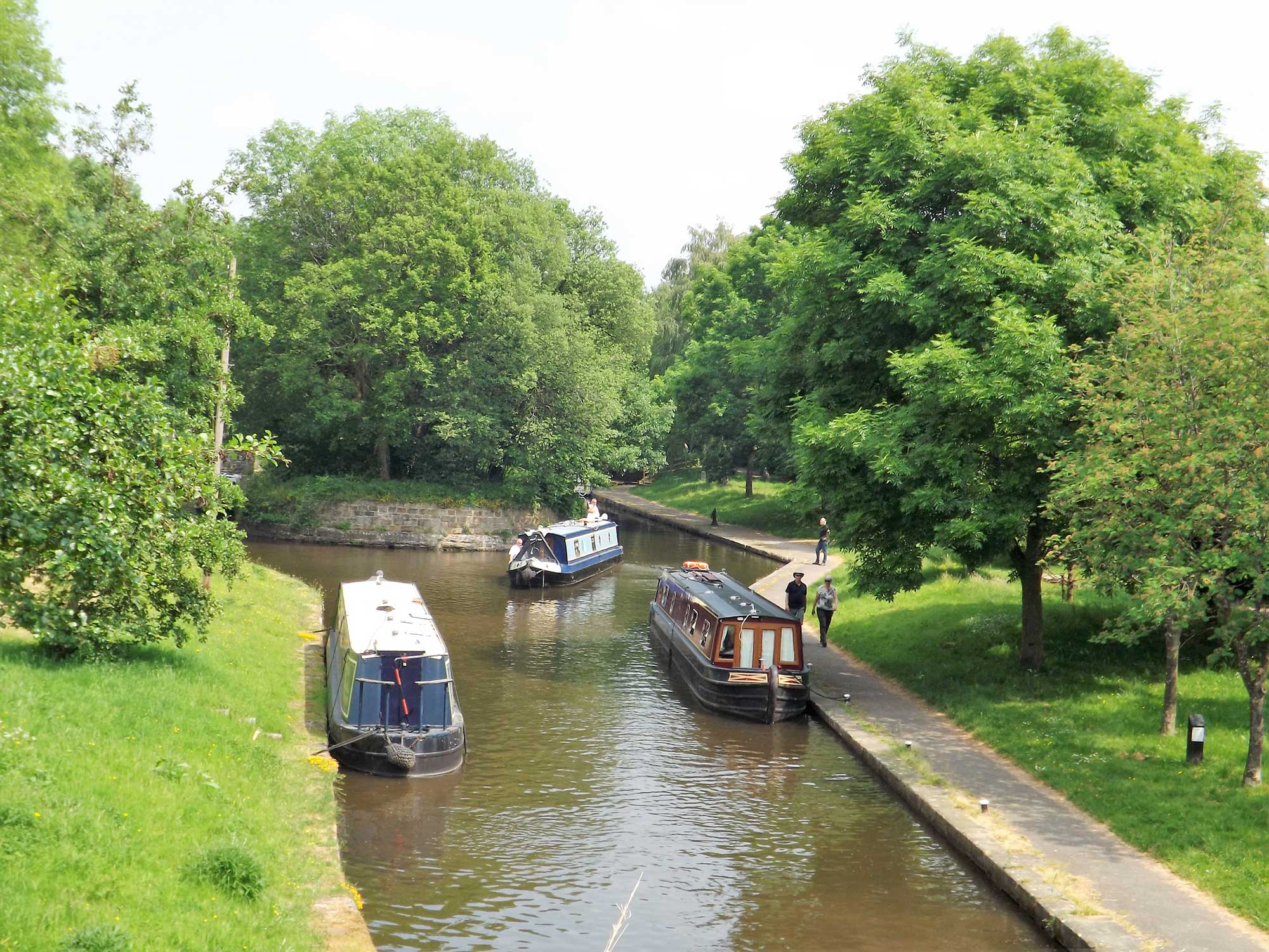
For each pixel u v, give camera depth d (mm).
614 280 63844
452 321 51094
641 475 98125
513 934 12688
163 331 25125
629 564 49969
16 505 14945
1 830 9945
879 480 21875
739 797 17969
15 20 33938
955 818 15906
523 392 53938
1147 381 16500
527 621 34719
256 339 51938
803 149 25844
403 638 20109
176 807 12172
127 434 16875
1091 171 22078
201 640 19375
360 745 18172
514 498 55750
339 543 53156
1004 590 32469
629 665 28469
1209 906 12617
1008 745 19344
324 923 11148
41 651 16422
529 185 63438
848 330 23828
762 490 75000
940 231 21844
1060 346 19484
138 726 14445
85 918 9070
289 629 27797
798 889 14203
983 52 24625
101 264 25094
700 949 12430
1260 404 15141
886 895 14039
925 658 26281
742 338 69125
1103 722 19859
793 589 29594
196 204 26656
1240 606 15586
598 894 13961
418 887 13906
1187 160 22953
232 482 19750
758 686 23031
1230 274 16828
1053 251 20750
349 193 51688
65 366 16219
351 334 52781
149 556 16953
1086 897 12898
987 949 12453
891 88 23875
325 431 56000
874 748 19750
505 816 16734
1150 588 14750
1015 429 20359
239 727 16703
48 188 25828
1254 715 15711
